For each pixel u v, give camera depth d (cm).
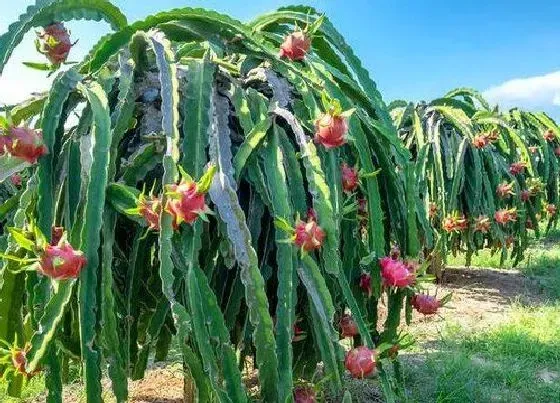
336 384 124
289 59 147
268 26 177
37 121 125
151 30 139
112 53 133
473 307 371
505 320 342
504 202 428
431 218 393
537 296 403
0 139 108
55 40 132
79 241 110
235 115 141
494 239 418
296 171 131
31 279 115
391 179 155
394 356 138
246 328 141
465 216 412
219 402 103
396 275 138
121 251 138
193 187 99
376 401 219
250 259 110
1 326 120
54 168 123
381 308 358
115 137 121
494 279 449
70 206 117
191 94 128
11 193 271
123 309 139
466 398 229
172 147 111
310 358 152
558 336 305
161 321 130
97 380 105
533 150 483
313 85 139
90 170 108
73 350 120
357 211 165
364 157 143
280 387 114
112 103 135
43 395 231
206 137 124
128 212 104
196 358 107
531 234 671
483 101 450
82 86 120
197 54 171
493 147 441
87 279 104
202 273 111
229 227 111
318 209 120
